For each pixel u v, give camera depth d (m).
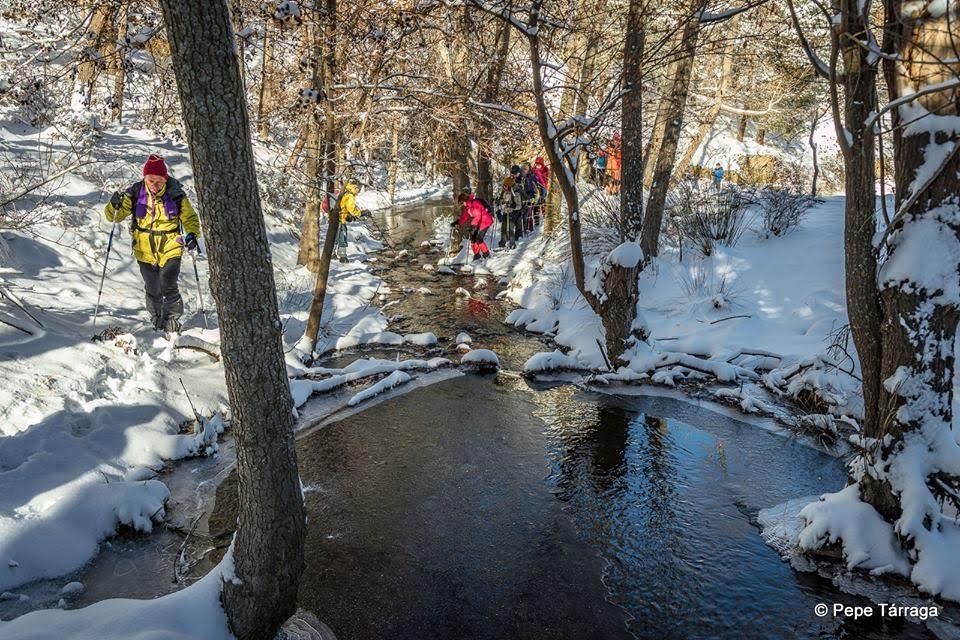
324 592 3.71
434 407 6.52
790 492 4.96
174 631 2.73
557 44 8.00
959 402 5.54
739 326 8.31
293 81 8.88
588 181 16.09
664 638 3.44
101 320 6.30
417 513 4.59
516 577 3.91
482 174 14.57
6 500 3.79
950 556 3.69
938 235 3.61
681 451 5.66
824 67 3.72
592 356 7.87
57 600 3.44
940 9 3.30
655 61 5.95
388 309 10.30
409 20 6.68
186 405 5.53
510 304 10.77
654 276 10.17
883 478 3.92
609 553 4.17
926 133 3.50
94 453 4.51
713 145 26.58
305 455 5.42
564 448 5.69
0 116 9.80
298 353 7.33
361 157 7.87
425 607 3.62
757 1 5.32
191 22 2.31
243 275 2.57
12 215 7.10
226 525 4.25
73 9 6.63
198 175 2.49
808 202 11.38
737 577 3.93
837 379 6.27
